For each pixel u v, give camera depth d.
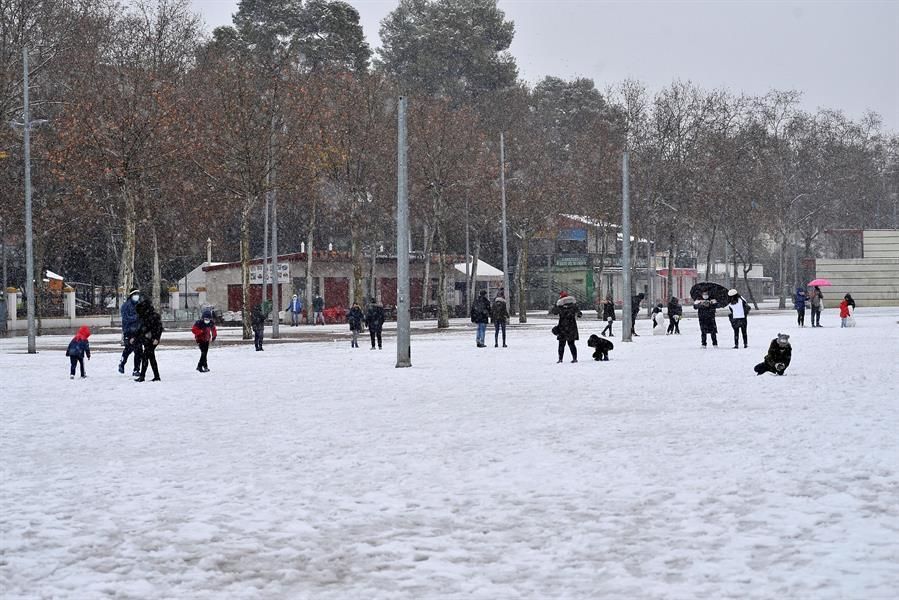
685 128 80.19
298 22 88.25
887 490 9.43
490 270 89.12
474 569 7.01
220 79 50.84
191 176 61.19
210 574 7.03
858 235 124.25
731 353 32.81
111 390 22.58
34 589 6.71
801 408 16.44
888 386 20.05
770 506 8.83
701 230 110.75
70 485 10.60
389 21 109.38
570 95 120.06
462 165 65.69
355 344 41.12
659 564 7.02
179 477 10.99
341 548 7.70
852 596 6.12
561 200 74.56
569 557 7.29
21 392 22.22
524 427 14.70
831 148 111.75
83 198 57.03
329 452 12.60
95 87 52.69
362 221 65.38
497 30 107.69
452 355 34.06
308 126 51.47
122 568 7.23
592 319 74.00
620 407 17.19
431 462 11.66
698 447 12.37
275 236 51.16
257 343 39.34
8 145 55.72
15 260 71.69
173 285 79.31
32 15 59.44
